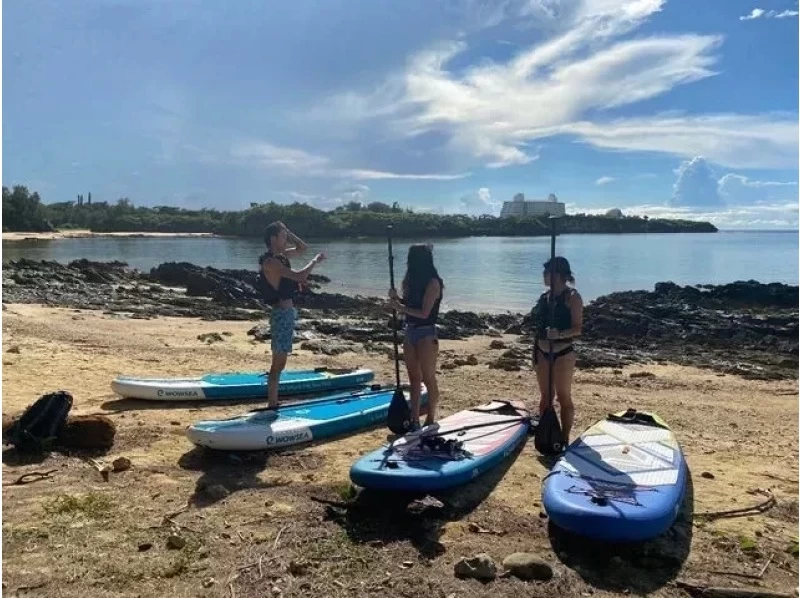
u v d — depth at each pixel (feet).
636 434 21.42
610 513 15.10
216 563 14.42
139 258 189.26
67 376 31.58
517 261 170.91
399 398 23.52
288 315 25.03
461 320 68.54
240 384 29.25
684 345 57.62
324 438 23.68
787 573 14.97
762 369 46.39
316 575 14.08
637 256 206.90
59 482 18.53
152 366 35.78
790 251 244.42
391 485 17.39
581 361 46.44
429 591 13.58
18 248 229.04
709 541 16.40
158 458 20.97
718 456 23.85
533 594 13.69
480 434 22.62
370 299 84.69
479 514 17.48
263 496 18.17
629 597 13.76
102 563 14.28
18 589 13.17
